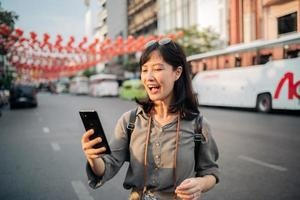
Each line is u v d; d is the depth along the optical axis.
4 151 8.41
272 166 6.28
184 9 39.00
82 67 27.41
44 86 99.56
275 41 17.20
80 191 5.06
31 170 6.39
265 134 10.23
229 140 9.27
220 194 4.75
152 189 1.85
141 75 1.88
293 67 16.20
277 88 17.08
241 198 4.57
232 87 20.50
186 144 1.83
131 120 1.91
